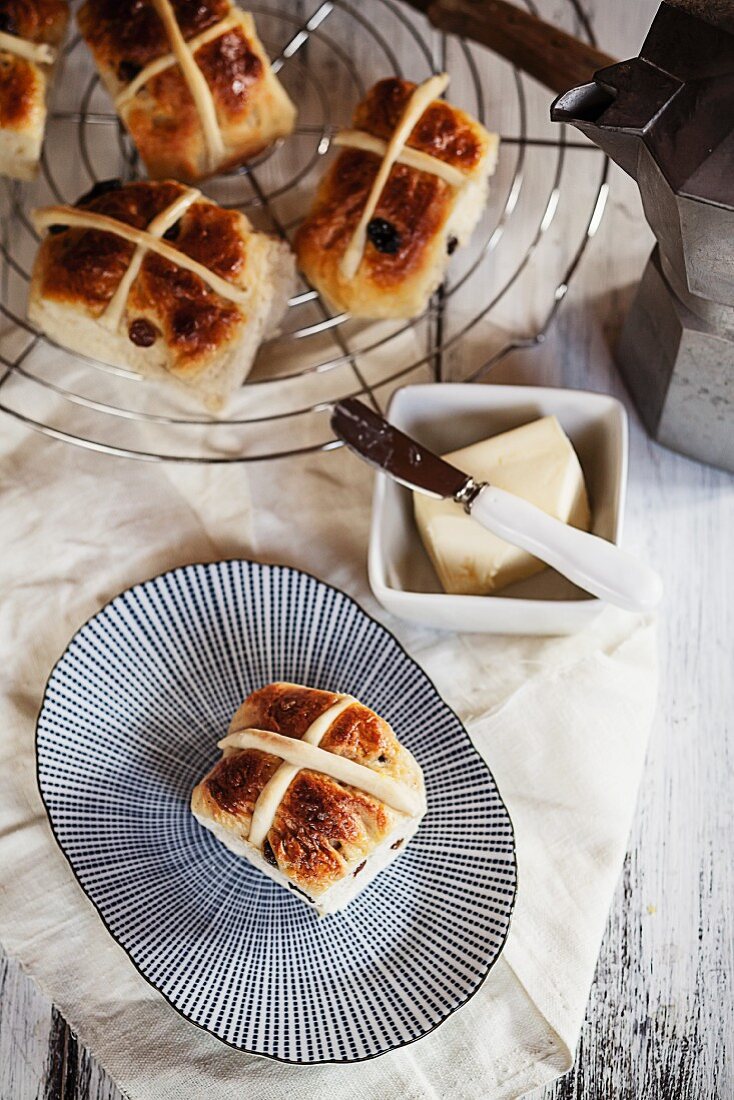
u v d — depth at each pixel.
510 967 0.74
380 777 0.72
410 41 0.92
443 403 0.80
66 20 0.87
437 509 0.78
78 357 0.85
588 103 0.67
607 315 0.87
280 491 0.83
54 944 0.74
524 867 0.75
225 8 0.84
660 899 0.76
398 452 0.77
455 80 0.91
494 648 0.80
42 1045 0.74
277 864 0.71
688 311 0.75
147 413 0.85
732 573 0.82
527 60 0.87
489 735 0.78
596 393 0.81
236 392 0.85
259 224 0.89
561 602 0.75
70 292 0.81
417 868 0.74
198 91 0.83
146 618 0.78
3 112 0.84
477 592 0.79
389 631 0.78
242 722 0.75
